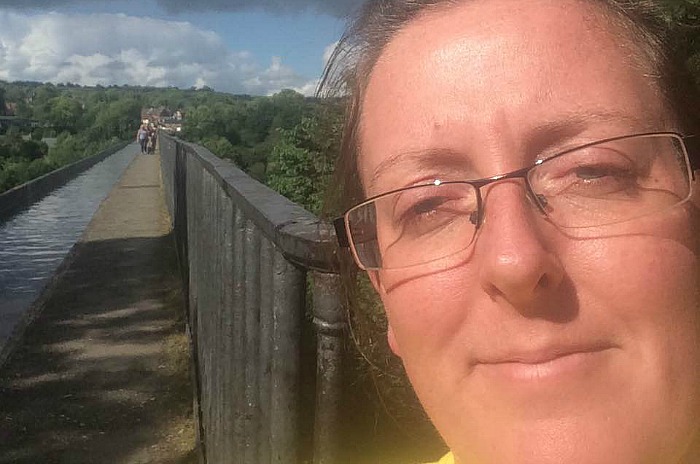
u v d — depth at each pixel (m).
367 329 0.36
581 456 0.20
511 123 0.22
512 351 0.21
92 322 1.69
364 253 0.28
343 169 0.32
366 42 0.28
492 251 0.22
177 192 2.36
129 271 2.30
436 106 0.24
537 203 0.22
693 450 0.23
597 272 0.21
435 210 0.24
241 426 0.52
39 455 1.02
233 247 0.57
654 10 0.25
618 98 0.22
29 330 1.63
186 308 1.61
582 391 0.21
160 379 1.30
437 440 0.37
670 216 0.21
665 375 0.21
